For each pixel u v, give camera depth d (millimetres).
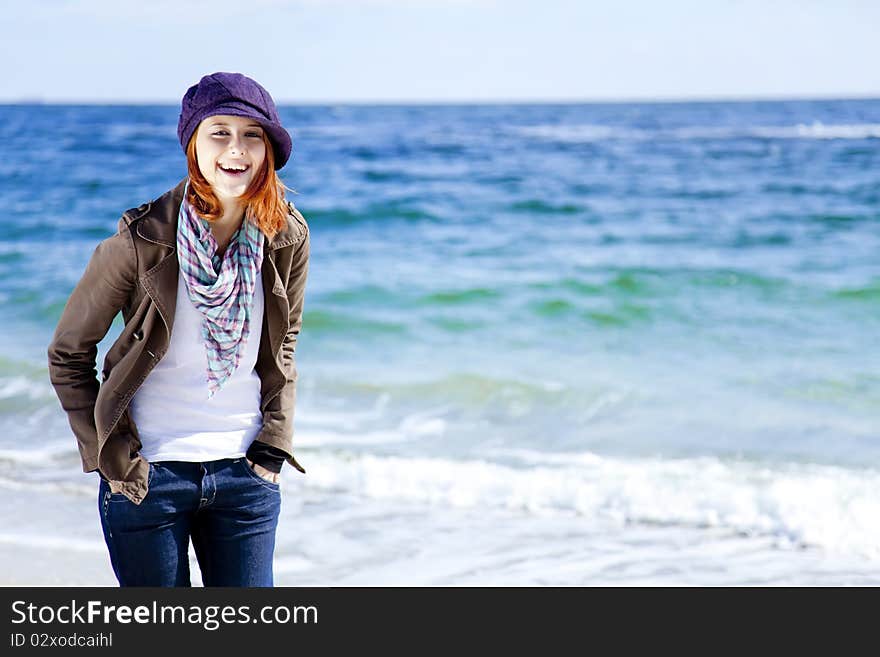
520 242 14414
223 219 2230
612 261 12469
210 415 2301
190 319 2225
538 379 7109
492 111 79625
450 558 4020
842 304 9789
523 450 5461
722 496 4680
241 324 2242
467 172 24859
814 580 3818
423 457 5301
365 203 18453
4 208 17812
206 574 2436
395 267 12117
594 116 64625
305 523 4387
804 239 14219
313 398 6598
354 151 31688
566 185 21781
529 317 9383
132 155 28375
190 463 2268
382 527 4348
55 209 17828
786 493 4688
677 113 67000
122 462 2221
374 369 7395
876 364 7539
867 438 5703
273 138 2213
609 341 8453
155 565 2289
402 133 42844
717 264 12078
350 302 9930
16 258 12586
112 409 2213
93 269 2205
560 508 4578
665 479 4945
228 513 2352
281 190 2273
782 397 6641
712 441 5648
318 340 8422
